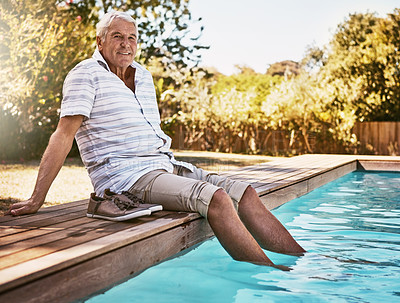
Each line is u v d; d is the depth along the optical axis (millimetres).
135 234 2410
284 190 4875
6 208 4613
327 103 14234
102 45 3061
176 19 14969
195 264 2852
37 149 9836
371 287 2426
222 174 5828
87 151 2994
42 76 9203
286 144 14852
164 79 15156
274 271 2648
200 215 3023
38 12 9883
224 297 2291
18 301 1728
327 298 2270
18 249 2119
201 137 15859
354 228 3916
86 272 2061
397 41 14641
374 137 13898
